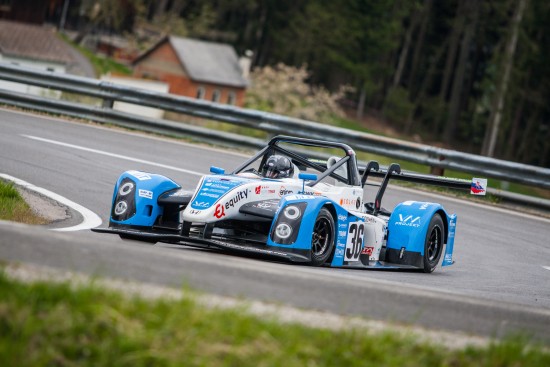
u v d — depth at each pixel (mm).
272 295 21219
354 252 35188
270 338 16906
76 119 73250
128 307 17078
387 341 18109
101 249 22828
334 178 36531
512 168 60844
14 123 65312
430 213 38344
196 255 24641
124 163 55312
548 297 35188
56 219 37469
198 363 15602
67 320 16125
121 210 33281
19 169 48250
